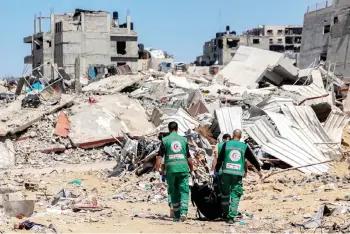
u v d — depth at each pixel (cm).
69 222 1022
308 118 2456
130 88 4325
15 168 2547
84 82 5294
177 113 2880
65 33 8500
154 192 1752
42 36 8812
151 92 4019
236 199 1112
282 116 2425
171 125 1135
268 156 2197
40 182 1978
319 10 6644
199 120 2970
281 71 4725
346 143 2525
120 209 1366
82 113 3148
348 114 3347
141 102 3659
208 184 1248
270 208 1350
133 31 8912
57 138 2922
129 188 1841
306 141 2262
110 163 2602
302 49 7025
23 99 3350
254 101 3641
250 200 1530
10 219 994
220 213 1159
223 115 2480
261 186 1745
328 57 6297
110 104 3388
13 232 884
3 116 3150
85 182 2044
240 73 5247
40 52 8900
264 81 4981
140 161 2145
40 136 2953
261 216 1234
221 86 4672
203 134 2484
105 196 1709
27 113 3173
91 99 3400
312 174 1959
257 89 4559
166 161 1116
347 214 1098
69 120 3073
